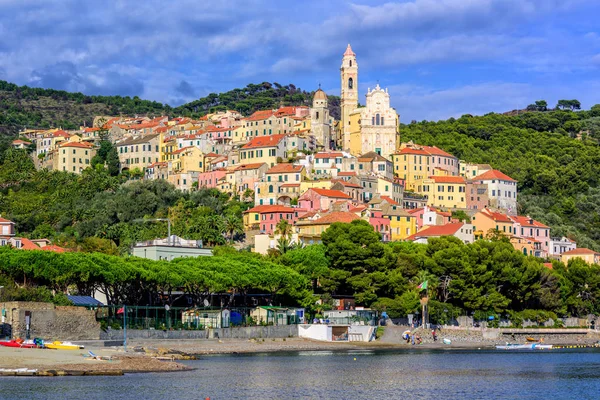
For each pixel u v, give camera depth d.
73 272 171.75
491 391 136.00
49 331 158.12
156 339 178.50
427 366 165.12
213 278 193.88
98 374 133.75
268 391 129.25
